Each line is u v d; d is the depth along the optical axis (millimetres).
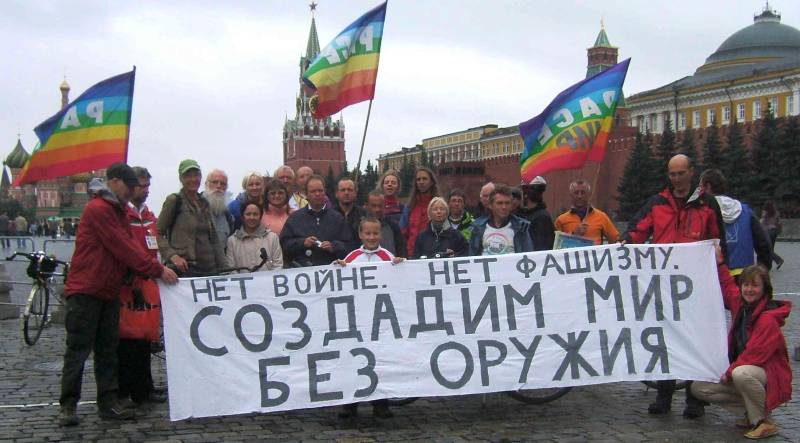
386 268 6801
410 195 9469
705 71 98938
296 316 6641
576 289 6980
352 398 6562
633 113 95375
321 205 7781
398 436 6285
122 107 9031
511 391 7105
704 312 7027
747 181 55375
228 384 6465
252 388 6484
